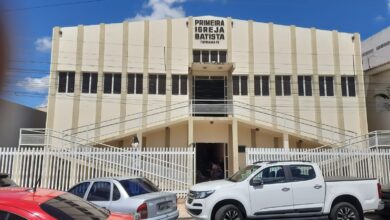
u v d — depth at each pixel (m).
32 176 15.84
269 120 25.77
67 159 16.20
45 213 3.90
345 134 25.94
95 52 25.73
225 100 24.27
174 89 25.91
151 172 16.69
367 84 29.53
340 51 27.23
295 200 9.80
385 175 16.88
